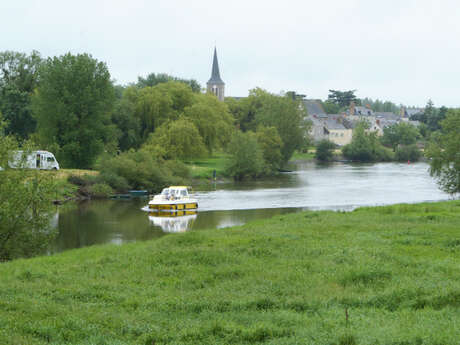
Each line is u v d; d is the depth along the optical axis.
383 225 29.86
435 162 56.00
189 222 42.06
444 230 27.31
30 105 81.31
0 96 83.38
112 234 36.38
